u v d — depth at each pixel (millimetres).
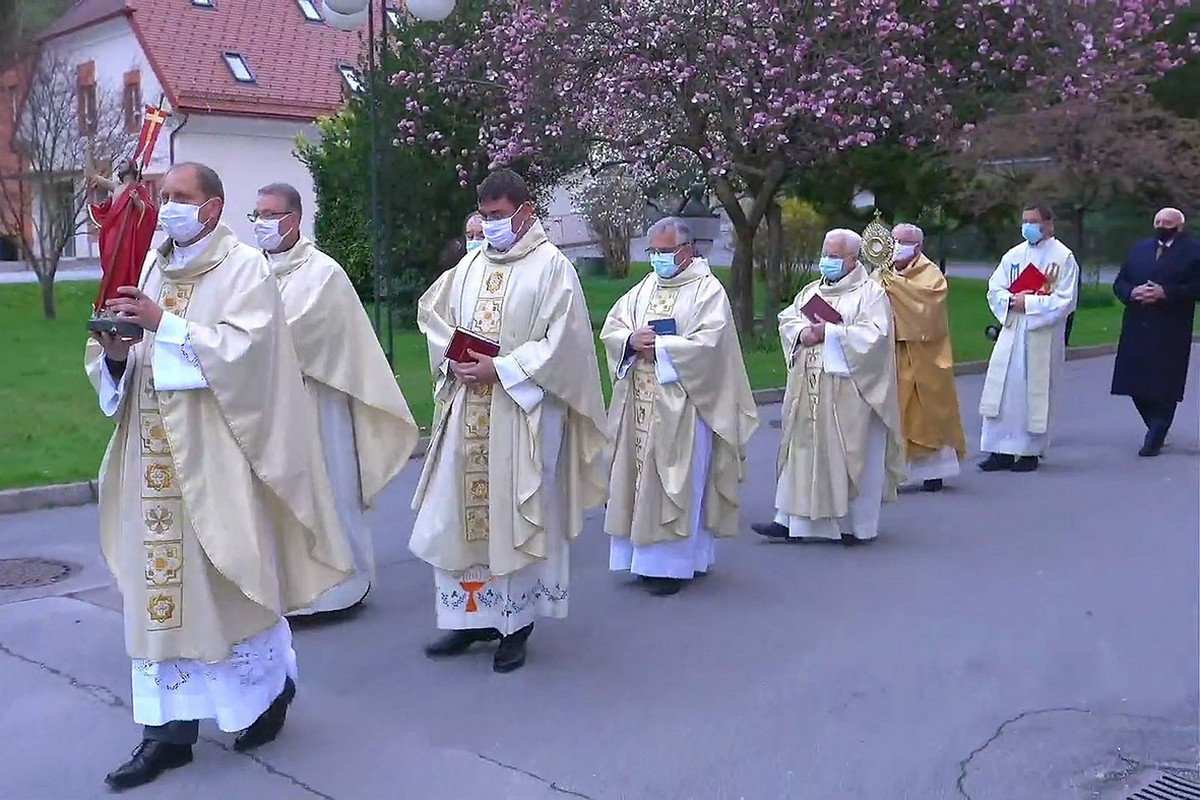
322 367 5918
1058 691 5113
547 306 5156
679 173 17469
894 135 18953
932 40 17109
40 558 7250
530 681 5238
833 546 7578
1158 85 26406
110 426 10859
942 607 6262
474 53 17125
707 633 5887
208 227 4094
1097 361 18469
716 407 6496
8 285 22641
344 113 19484
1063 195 23969
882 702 4992
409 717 4828
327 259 6117
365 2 11938
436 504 5242
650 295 6695
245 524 4012
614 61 16219
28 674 5289
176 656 4062
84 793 4160
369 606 6336
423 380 13648
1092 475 9742
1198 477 9586
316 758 4430
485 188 5188
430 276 19125
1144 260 10234
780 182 17500
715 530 6727
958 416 9219
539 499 5145
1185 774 4363
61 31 26781
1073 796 4199
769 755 4484
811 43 15773
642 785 4238
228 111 25453
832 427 7410
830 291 7625
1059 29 17438
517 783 4246
